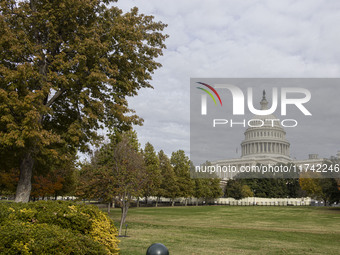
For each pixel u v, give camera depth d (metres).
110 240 9.48
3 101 17.72
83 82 20.84
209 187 97.12
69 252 7.09
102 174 23.72
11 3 21.31
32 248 6.86
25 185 21.44
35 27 21.64
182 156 89.75
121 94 23.31
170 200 99.12
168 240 18.97
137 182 22.94
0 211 8.61
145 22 25.16
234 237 21.64
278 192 112.44
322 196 82.75
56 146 22.80
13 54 20.22
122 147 33.44
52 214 8.93
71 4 20.28
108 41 21.55
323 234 25.23
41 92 18.11
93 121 23.50
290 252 16.16
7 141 17.38
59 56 20.05
